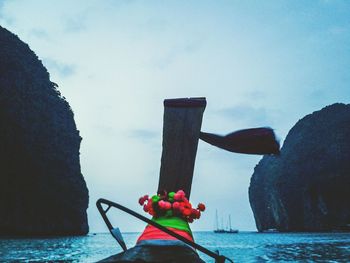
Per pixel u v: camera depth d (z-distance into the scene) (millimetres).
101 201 2158
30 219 73688
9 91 74188
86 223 92625
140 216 2066
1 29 86188
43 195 77375
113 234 2088
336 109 157875
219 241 67188
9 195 70188
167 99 2244
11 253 28344
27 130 75875
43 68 98500
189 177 2205
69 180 85500
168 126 2215
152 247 1895
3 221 67688
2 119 70500
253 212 173500
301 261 21641
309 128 155625
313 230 123625
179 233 2076
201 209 2221
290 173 137875
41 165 78000
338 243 47375
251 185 174625
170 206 2141
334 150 131125
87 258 24344
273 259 23609
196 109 2217
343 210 118062
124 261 1702
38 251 31438
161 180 2240
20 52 89125
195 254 1914
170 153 2213
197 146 2178
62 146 87500
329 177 122750
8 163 70312
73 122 98375
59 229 81125
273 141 1825
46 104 87375
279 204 137375
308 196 127250
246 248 39719
